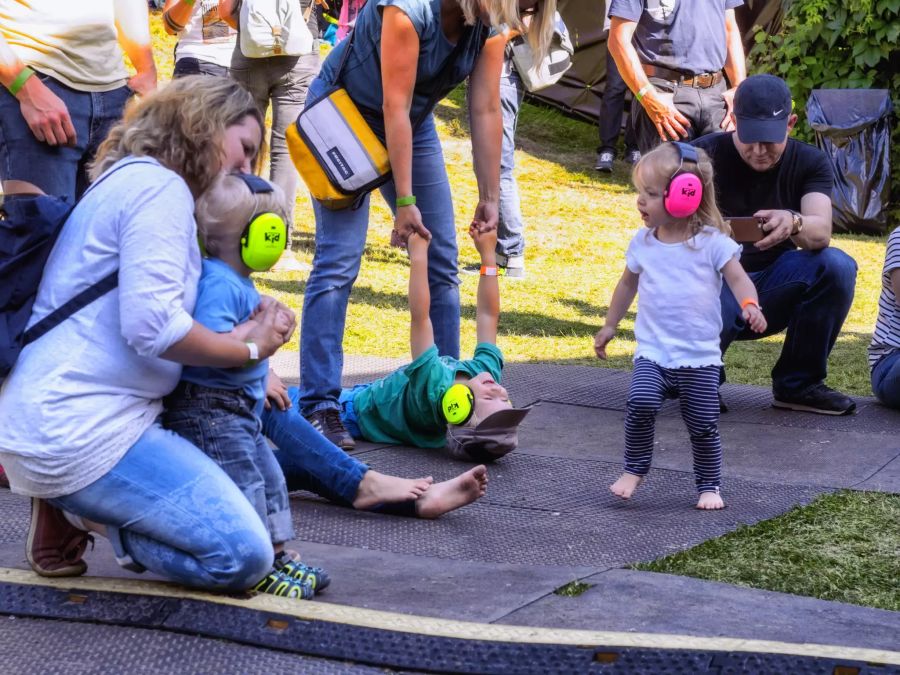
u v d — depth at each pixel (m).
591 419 6.16
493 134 5.33
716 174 6.18
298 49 9.39
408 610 3.27
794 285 6.11
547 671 2.85
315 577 3.39
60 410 3.07
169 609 3.11
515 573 3.67
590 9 16.30
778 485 4.82
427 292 5.23
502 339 8.37
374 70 5.19
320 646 2.96
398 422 5.41
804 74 14.40
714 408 4.51
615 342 8.36
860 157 13.60
